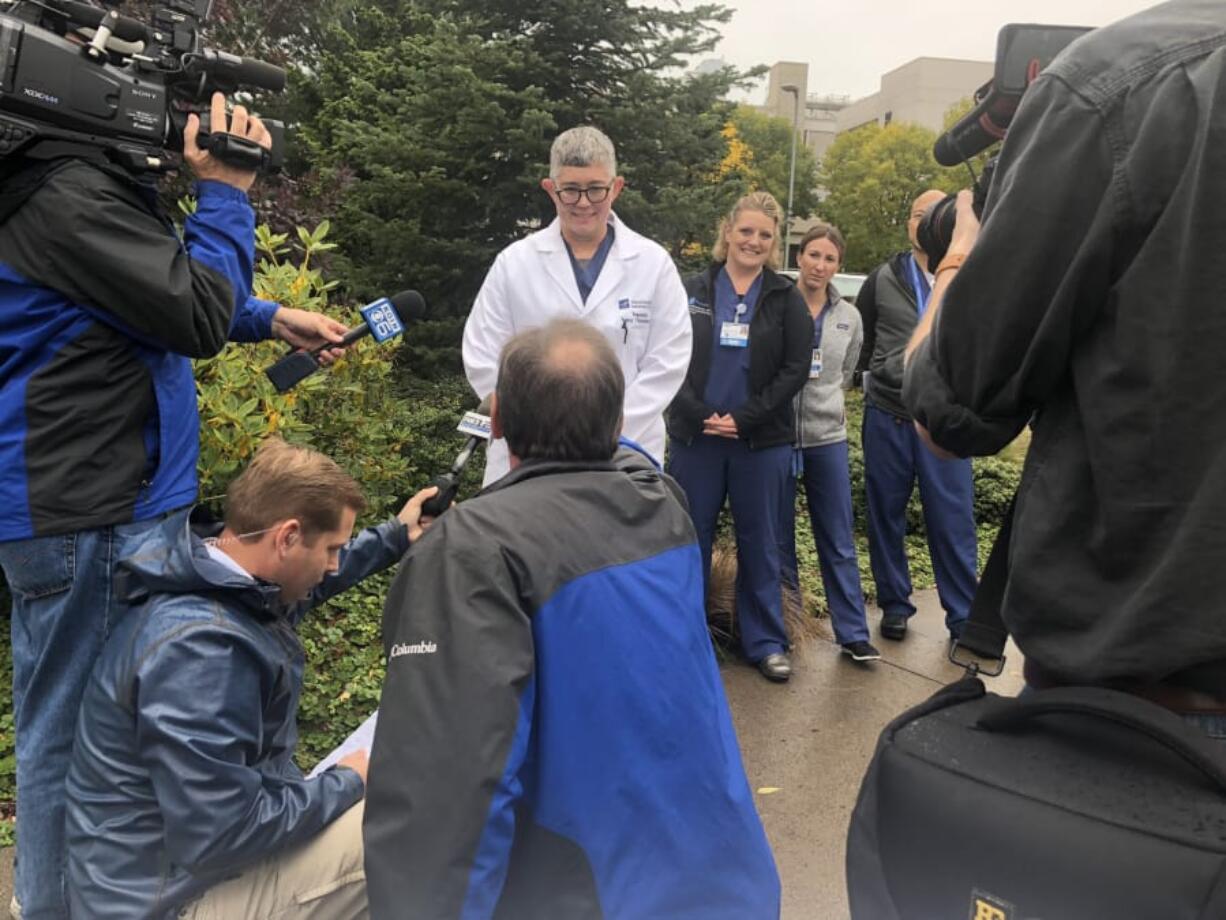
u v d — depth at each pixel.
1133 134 0.99
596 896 1.35
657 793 1.38
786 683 3.97
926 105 77.56
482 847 1.23
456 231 6.44
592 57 6.39
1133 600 1.00
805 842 2.83
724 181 7.06
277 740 1.93
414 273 6.22
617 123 6.24
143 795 1.76
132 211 1.81
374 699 3.41
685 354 3.20
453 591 1.33
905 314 4.29
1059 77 1.06
